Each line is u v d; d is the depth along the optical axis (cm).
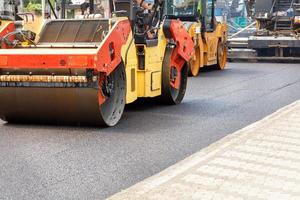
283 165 596
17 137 770
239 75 1661
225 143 701
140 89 962
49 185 558
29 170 609
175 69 1077
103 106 839
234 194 503
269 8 2177
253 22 2372
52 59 770
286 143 697
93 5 981
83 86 777
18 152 686
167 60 1040
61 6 992
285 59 2103
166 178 552
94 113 804
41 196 526
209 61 1742
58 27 894
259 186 525
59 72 785
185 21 1684
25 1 1425
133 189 524
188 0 1684
